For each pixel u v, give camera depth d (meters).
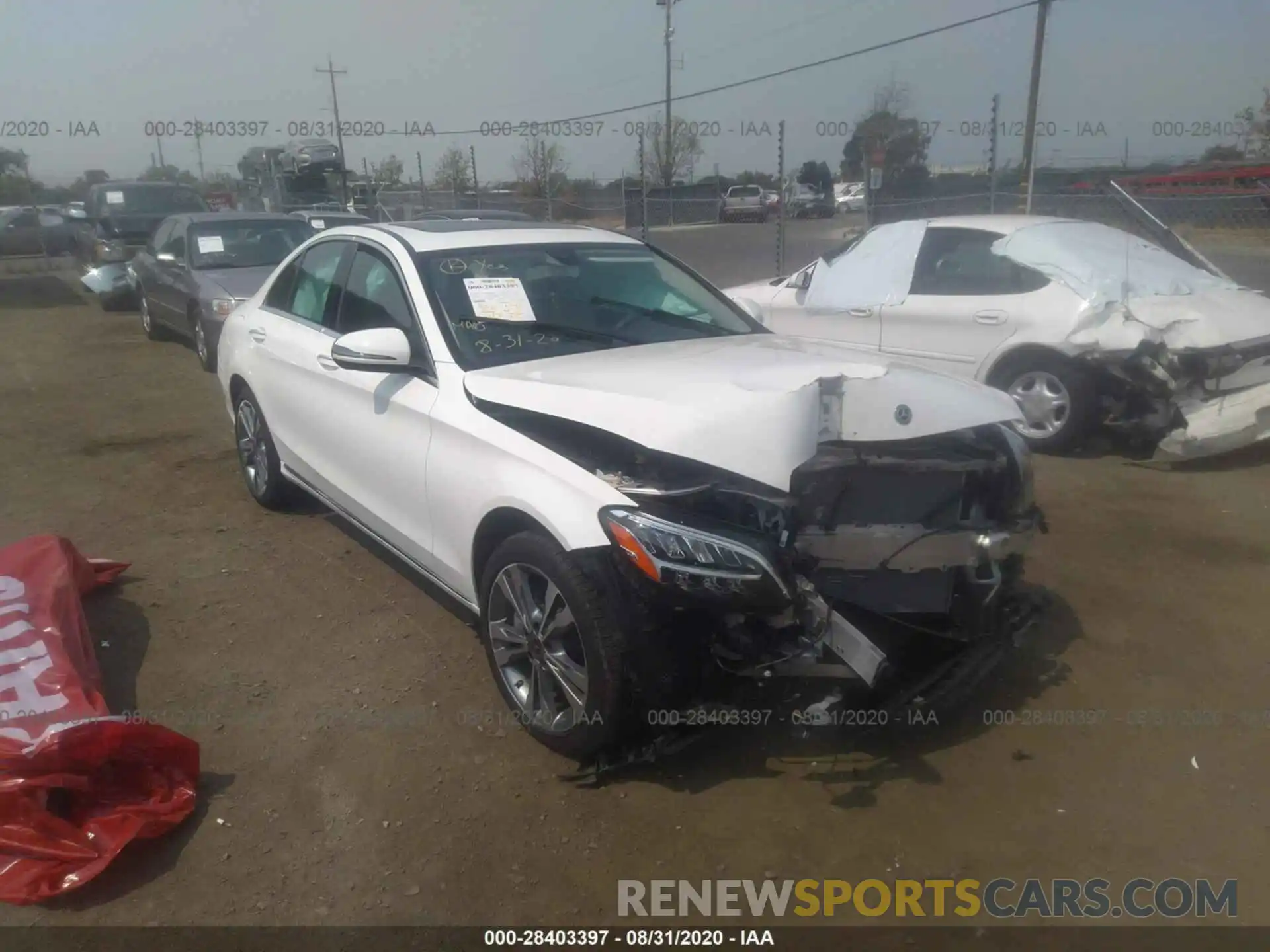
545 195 25.53
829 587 3.30
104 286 15.07
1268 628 4.44
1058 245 7.25
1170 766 3.47
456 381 3.87
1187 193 17.78
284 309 5.44
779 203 11.73
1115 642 4.32
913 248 7.82
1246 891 2.89
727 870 2.98
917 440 3.48
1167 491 6.30
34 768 2.92
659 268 4.93
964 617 3.50
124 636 4.36
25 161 27.89
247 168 31.34
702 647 3.18
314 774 3.41
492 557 3.56
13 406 8.81
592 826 3.16
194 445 7.51
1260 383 6.86
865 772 3.44
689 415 3.15
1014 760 3.50
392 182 31.50
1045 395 7.09
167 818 3.07
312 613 4.59
